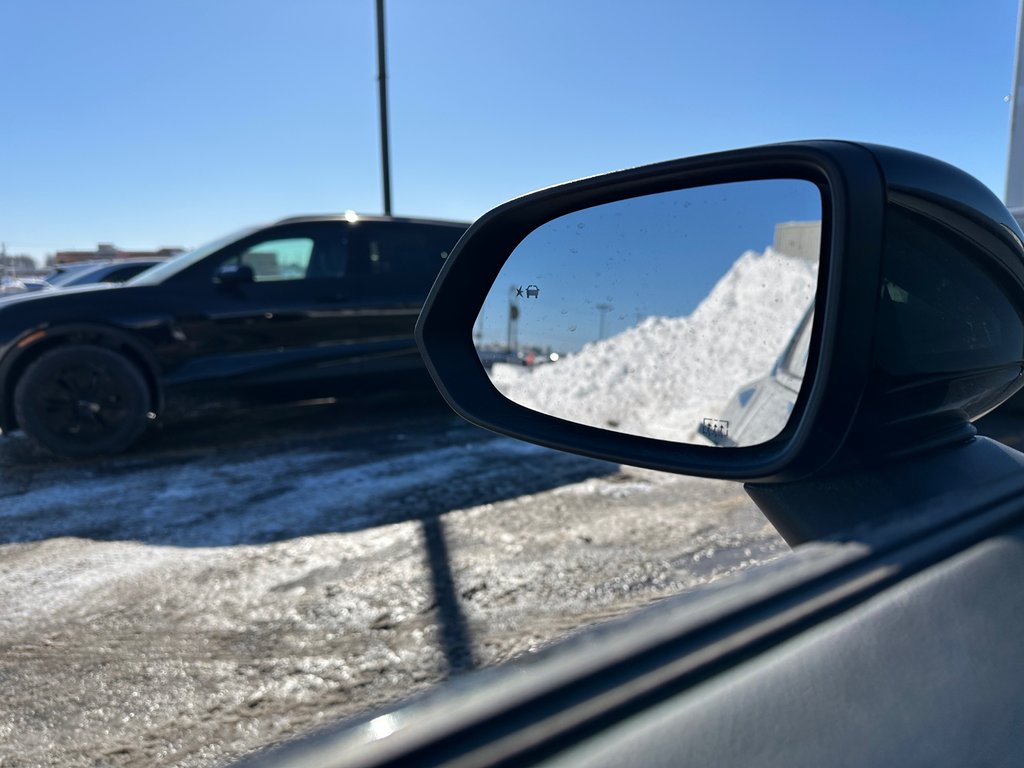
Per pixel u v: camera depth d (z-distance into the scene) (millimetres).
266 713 2137
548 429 1436
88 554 3260
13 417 4820
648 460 1253
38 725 2076
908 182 1059
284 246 5477
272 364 5348
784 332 1731
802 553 898
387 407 6492
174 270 5250
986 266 1154
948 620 775
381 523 3621
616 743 603
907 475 1105
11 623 2646
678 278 1615
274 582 2977
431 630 2596
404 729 602
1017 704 681
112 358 4863
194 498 4012
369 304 5668
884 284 1063
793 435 1094
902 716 654
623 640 716
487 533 3480
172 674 2328
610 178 1557
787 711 647
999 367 1190
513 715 619
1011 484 1105
